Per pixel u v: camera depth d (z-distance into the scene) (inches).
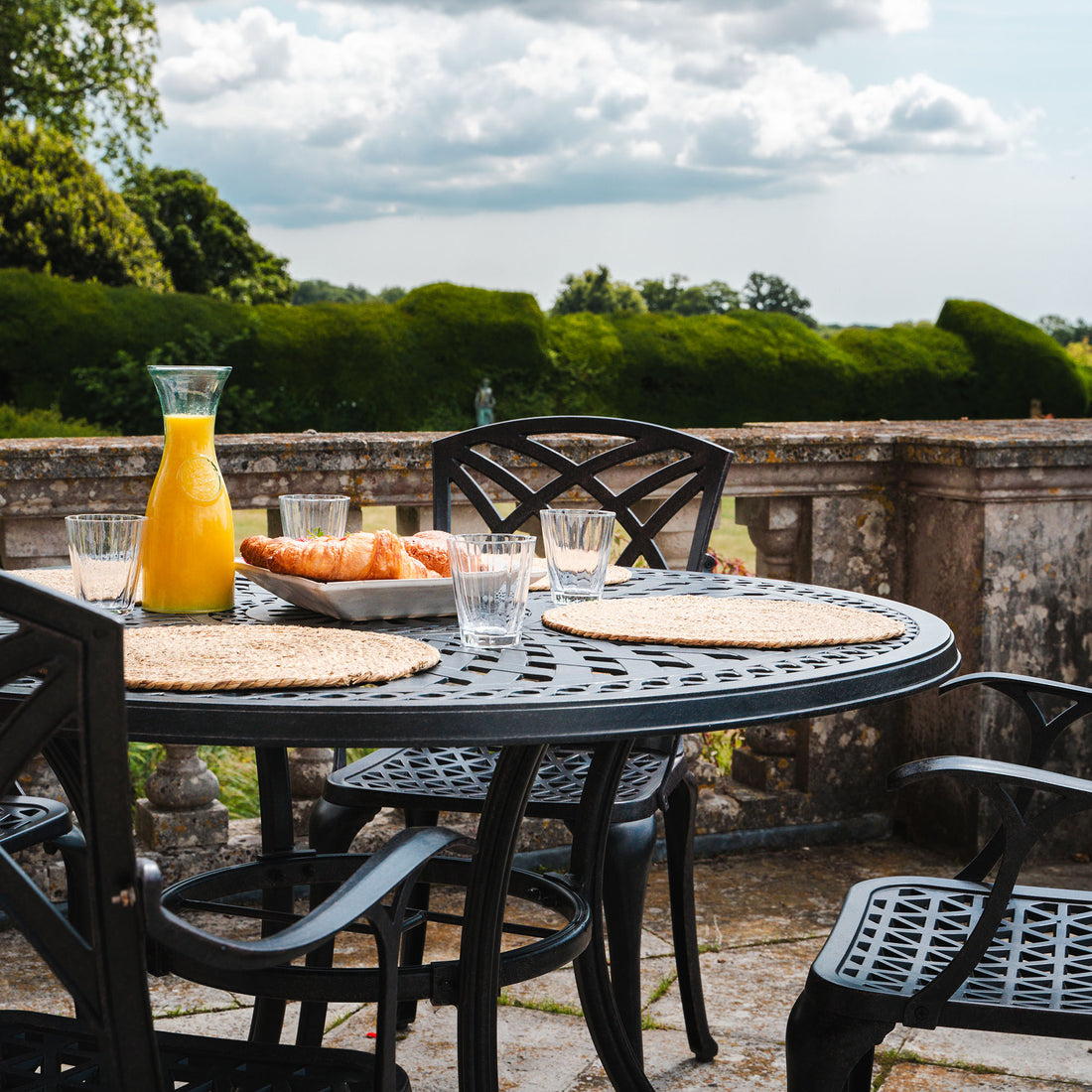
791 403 717.9
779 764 138.5
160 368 70.4
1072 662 133.1
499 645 61.2
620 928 76.7
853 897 67.1
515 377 668.1
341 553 69.3
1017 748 132.2
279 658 55.1
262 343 620.4
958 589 132.5
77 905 72.9
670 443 103.0
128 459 113.9
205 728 46.8
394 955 47.6
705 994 101.5
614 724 48.8
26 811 72.6
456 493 126.5
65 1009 95.7
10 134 842.8
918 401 743.7
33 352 581.9
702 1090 86.4
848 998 55.4
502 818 57.2
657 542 137.5
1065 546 131.3
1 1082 49.4
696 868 130.6
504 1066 89.4
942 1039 94.1
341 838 78.0
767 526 137.6
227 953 37.8
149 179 1120.2
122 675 34.0
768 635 62.2
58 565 115.6
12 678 34.2
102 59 1031.6
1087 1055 92.1
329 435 126.3
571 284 1195.9
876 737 140.2
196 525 70.8
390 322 649.6
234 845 118.7
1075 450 127.6
